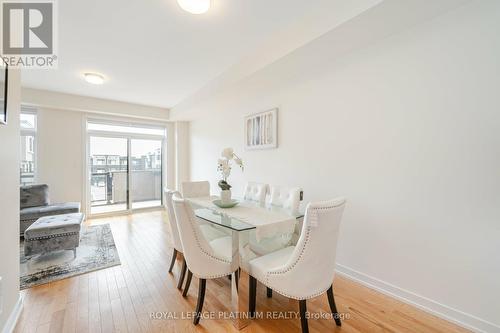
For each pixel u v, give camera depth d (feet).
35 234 8.55
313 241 4.54
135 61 9.73
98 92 13.91
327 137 8.51
